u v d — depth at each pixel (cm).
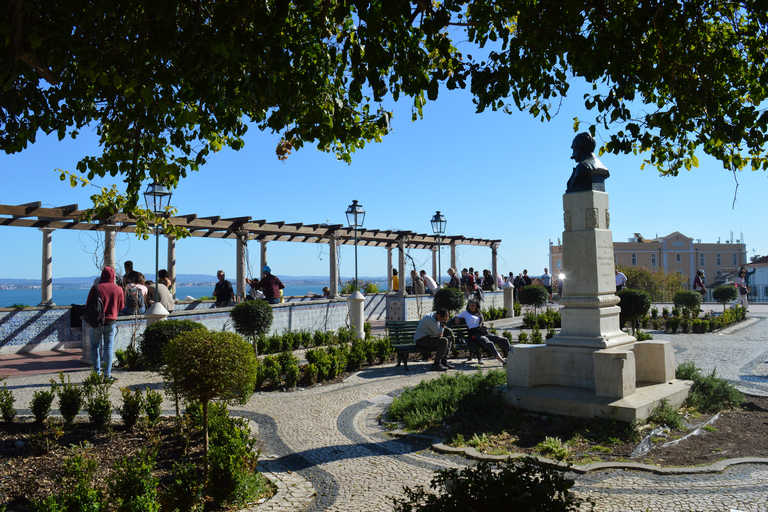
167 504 373
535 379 710
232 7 341
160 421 613
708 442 566
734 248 6212
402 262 2123
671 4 375
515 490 281
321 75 449
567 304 727
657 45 416
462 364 1098
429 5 336
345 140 480
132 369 1006
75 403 580
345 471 496
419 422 631
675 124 429
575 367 698
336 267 1825
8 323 1266
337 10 322
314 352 984
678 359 1114
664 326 1650
